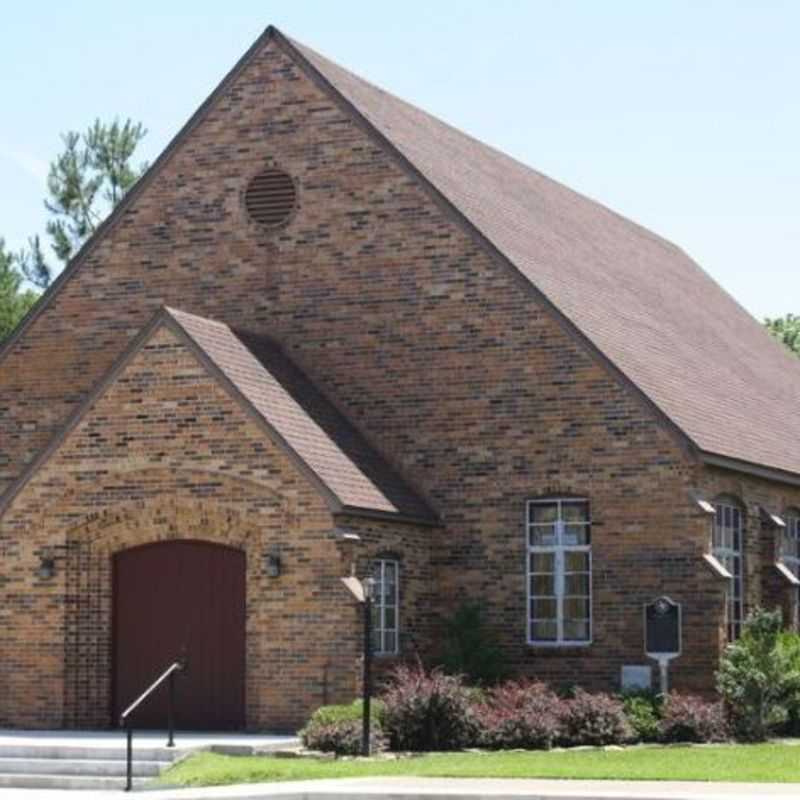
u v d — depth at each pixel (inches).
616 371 1288.1
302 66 1392.7
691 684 1249.4
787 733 1226.6
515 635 1305.4
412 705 1101.7
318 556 1189.7
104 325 1427.2
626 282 1615.4
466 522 1321.4
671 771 941.2
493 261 1328.7
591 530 1289.4
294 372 1353.3
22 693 1254.3
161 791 937.5
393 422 1344.7
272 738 1150.3
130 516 1241.4
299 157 1387.8
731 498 1359.5
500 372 1321.4
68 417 1310.3
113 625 1257.4
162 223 1419.8
